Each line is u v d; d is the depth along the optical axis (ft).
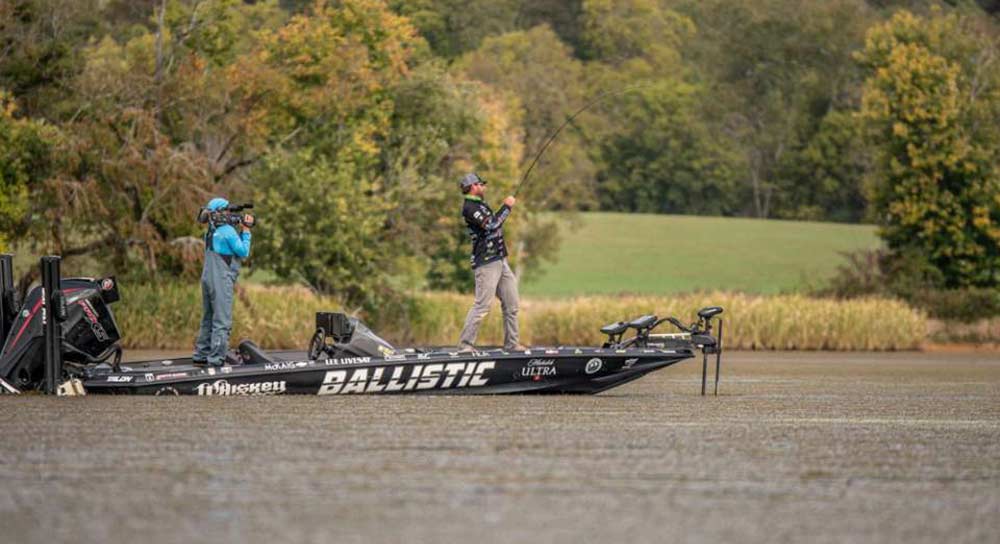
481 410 148.87
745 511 88.74
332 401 158.20
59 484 96.53
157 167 411.95
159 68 445.37
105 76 433.07
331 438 121.08
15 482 97.30
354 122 479.00
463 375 171.83
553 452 113.39
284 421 134.51
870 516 88.02
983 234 570.46
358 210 448.24
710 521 85.30
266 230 436.35
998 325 515.50
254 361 171.83
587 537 80.07
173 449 113.60
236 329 388.57
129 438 120.57
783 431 134.31
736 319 427.33
